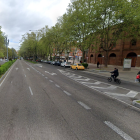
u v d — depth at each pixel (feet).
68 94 24.03
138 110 17.03
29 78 41.73
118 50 96.94
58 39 118.32
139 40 79.82
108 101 20.57
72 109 16.80
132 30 60.18
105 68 78.84
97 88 29.94
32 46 164.55
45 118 14.10
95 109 17.02
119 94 25.04
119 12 53.21
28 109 16.56
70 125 12.67
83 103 19.26
